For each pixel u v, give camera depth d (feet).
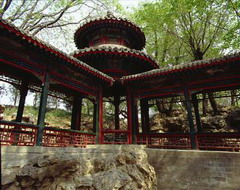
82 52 46.96
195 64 35.17
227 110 75.66
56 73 34.86
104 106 103.45
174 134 39.01
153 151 35.19
